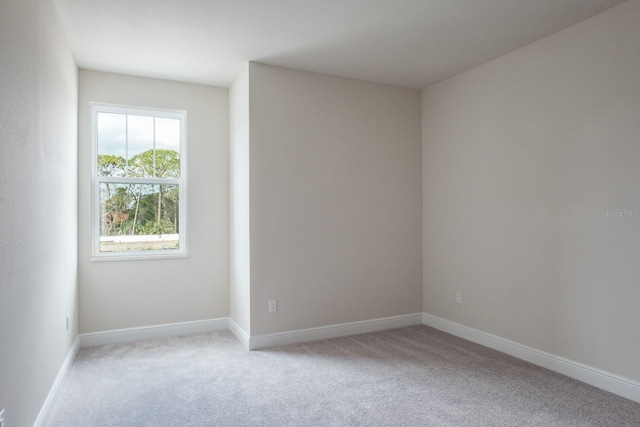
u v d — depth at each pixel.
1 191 1.72
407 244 4.56
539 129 3.32
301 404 2.65
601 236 2.87
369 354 3.61
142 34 3.19
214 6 2.78
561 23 3.04
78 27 3.05
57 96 2.81
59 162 2.88
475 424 2.39
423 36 3.27
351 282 4.23
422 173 4.61
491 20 3.00
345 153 4.22
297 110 3.98
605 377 2.84
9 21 1.82
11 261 1.84
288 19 2.98
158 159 4.25
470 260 4.00
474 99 3.96
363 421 2.43
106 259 3.94
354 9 2.84
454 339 4.04
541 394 2.78
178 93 4.27
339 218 4.18
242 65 3.86
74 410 2.58
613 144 2.80
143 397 2.76
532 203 3.38
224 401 2.70
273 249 3.86
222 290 4.45
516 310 3.52
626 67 2.72
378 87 4.41
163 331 4.17
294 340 3.94
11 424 1.83
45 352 2.45
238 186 4.13
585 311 2.98
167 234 4.29
